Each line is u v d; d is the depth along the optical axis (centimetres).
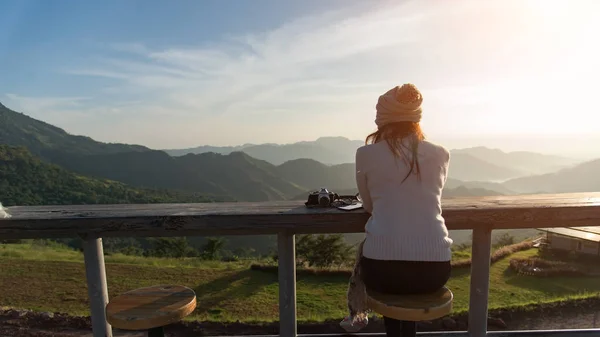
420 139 184
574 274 973
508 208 222
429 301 174
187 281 809
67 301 609
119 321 176
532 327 596
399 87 191
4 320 426
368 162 185
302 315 586
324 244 1573
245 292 729
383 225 177
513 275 990
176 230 222
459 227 231
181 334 454
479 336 247
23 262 862
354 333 250
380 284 181
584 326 599
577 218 223
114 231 222
